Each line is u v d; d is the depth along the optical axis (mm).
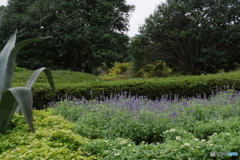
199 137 3414
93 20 15992
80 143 2553
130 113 3693
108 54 15273
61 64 18984
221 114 4121
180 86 7219
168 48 16391
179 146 2482
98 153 2361
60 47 16203
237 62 15047
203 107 4398
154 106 4367
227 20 14250
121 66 22531
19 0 16625
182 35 14617
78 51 17516
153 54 16266
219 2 14500
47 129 2881
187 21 15469
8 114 2738
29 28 15852
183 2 15289
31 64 15680
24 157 2037
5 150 2312
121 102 4488
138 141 3434
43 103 6133
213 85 7285
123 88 6871
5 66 2895
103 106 4121
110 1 16969
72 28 15312
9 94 2574
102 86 6773
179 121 3779
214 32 13977
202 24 14484
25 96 2400
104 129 3479
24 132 2715
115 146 2479
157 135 3480
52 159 2023
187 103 4871
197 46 15508
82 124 3346
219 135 2875
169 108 4367
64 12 15906
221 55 14086
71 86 6465
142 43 16109
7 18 15797
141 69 18172
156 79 8328
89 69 18516
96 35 15273
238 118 3719
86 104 4793
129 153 2322
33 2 16500
